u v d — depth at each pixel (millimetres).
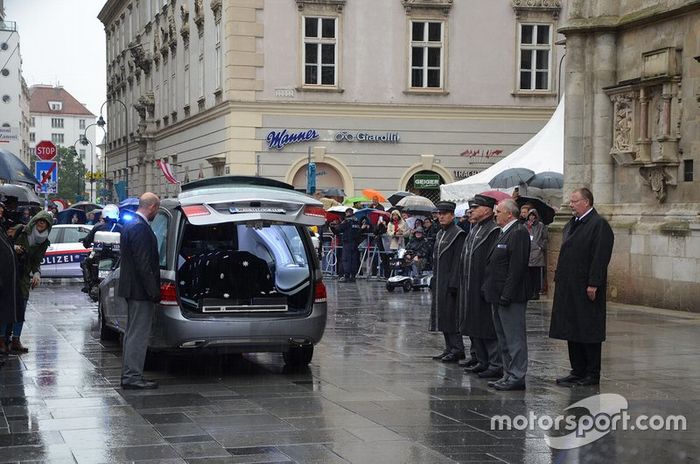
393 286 22906
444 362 12062
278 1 36750
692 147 17688
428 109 37812
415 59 38000
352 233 26438
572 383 10539
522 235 10195
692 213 17703
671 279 18078
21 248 12766
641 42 19266
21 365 11633
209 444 7625
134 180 60719
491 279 10391
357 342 13906
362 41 37406
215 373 11242
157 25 52312
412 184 38062
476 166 38219
